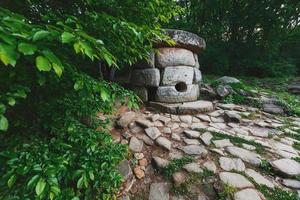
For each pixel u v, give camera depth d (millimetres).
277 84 8203
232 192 2305
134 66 5137
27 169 1636
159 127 3793
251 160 2889
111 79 4723
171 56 4910
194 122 4172
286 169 2729
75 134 2363
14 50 915
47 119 2438
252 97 5879
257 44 10305
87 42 1175
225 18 10000
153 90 5051
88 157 2182
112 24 1756
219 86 6168
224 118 4551
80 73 1829
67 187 2033
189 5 10859
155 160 2822
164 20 2621
